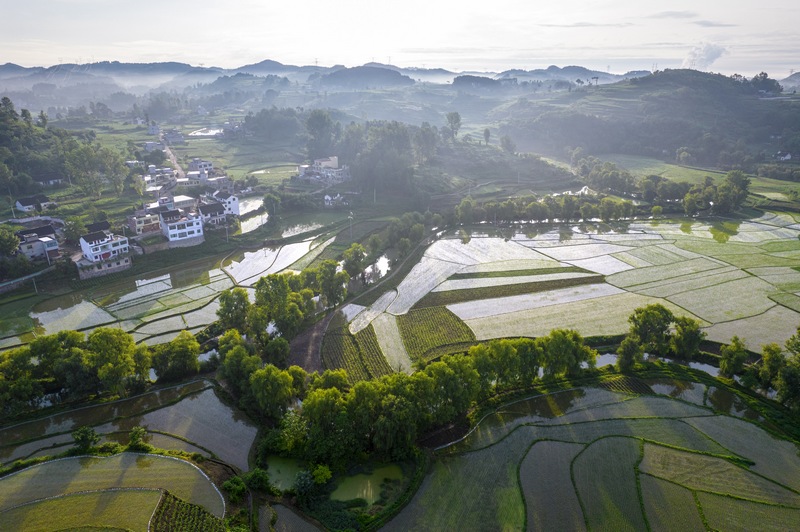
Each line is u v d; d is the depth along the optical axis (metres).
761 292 146.62
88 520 64.88
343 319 131.12
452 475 78.69
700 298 143.12
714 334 123.25
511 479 77.88
